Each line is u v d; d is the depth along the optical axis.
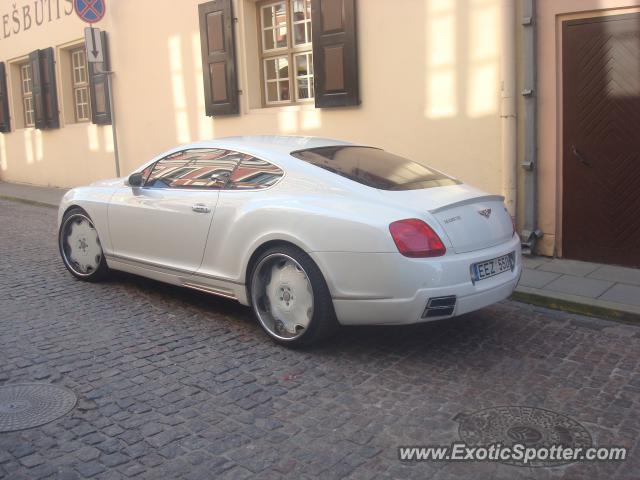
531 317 5.66
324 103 9.01
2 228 10.34
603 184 7.01
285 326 4.92
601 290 6.13
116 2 12.38
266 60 10.23
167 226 5.68
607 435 3.63
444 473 3.26
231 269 5.19
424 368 4.54
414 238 4.32
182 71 11.27
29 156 16.50
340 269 4.50
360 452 3.45
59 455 3.41
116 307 5.91
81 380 4.34
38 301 6.11
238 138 5.78
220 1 10.17
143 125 12.30
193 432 3.66
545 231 7.41
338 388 4.23
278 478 3.21
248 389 4.21
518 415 3.87
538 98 7.23
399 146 8.41
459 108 7.78
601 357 4.76
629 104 6.76
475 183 7.77
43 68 15.14
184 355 4.78
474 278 4.52
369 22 8.44
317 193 4.76
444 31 7.77
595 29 6.84
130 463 3.34
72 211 6.74
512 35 7.19
